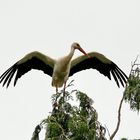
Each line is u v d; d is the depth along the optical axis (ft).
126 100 46.01
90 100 44.73
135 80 46.29
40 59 58.75
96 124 42.65
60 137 40.88
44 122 42.91
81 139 41.47
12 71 58.39
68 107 44.47
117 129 44.62
